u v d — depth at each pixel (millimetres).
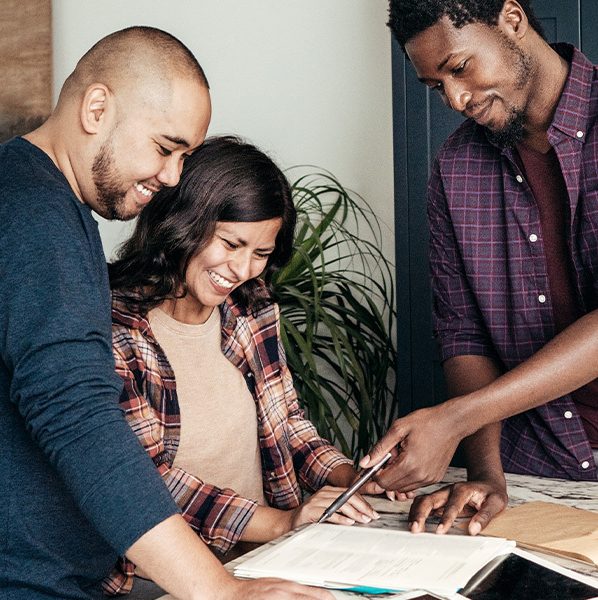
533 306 1756
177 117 1165
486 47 1503
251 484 1744
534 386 1499
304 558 1205
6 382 1086
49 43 3264
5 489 1093
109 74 1163
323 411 2582
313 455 1795
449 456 1521
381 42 2961
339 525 1393
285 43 3080
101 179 1178
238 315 1745
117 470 1022
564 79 1621
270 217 1583
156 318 1658
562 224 1705
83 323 1050
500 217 1770
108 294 1178
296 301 2738
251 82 3127
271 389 1766
